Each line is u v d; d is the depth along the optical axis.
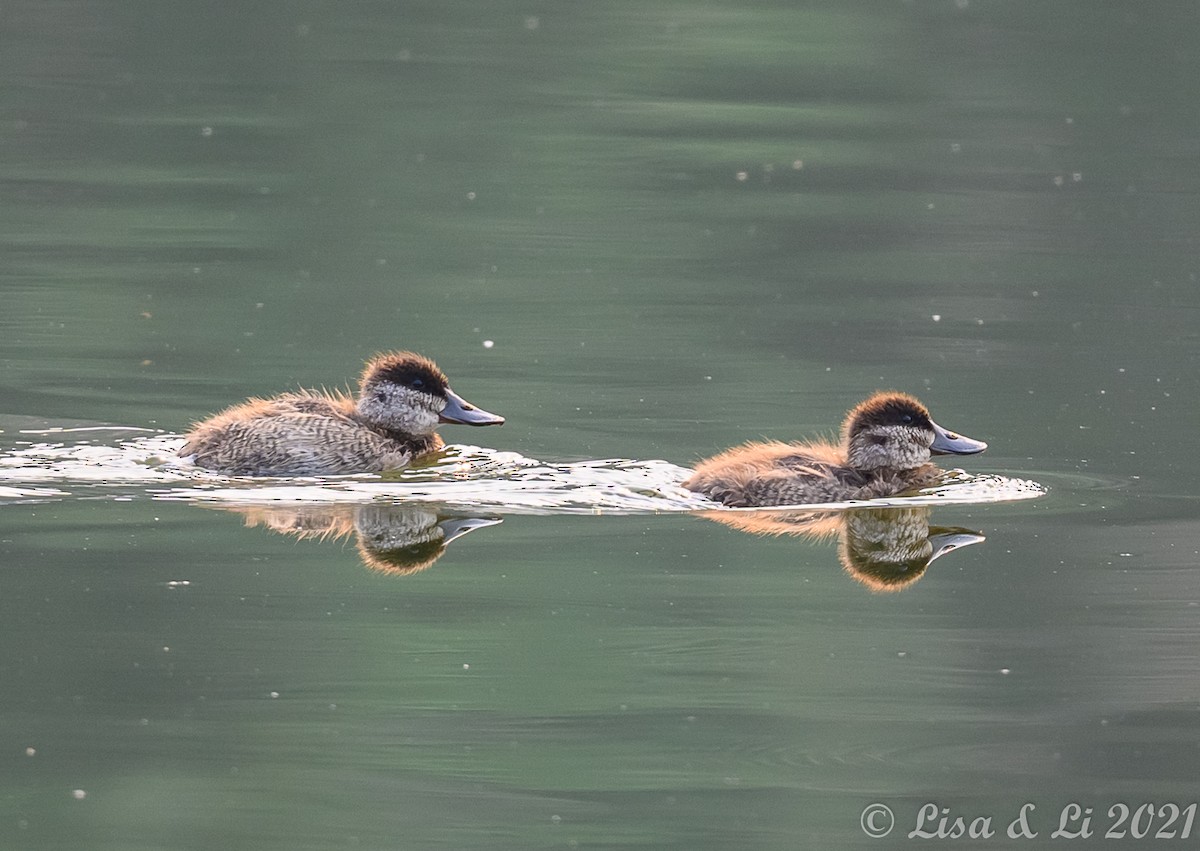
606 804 10.55
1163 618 13.06
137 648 12.23
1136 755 11.16
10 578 13.26
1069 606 13.34
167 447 16.39
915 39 42.91
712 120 35.81
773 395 19.00
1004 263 25.80
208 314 22.05
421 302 23.02
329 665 12.11
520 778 10.78
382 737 11.23
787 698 11.79
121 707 11.46
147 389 18.50
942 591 13.68
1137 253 26.38
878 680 12.13
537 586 13.57
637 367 20.06
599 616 13.05
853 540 14.78
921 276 25.00
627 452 16.84
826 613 13.24
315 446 15.73
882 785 10.84
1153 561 14.18
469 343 21.00
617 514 15.23
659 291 23.97
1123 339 21.56
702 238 27.27
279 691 11.73
